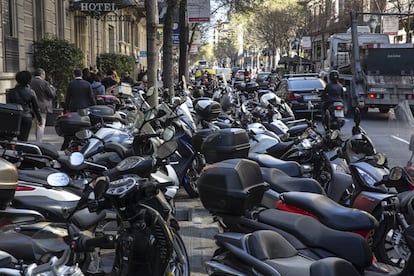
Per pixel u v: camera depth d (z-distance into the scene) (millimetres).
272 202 5672
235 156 6188
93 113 9297
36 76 14188
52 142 14969
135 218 4027
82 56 21500
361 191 5961
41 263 3768
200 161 8844
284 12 65625
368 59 23578
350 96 24406
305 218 4398
